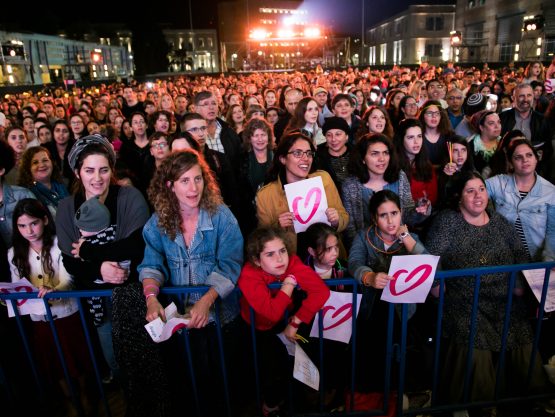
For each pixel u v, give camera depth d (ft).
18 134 17.03
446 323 9.44
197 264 8.23
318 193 9.73
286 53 174.60
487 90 30.96
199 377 8.98
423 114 14.90
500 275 9.17
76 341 9.84
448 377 9.50
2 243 9.65
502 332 8.98
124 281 8.54
